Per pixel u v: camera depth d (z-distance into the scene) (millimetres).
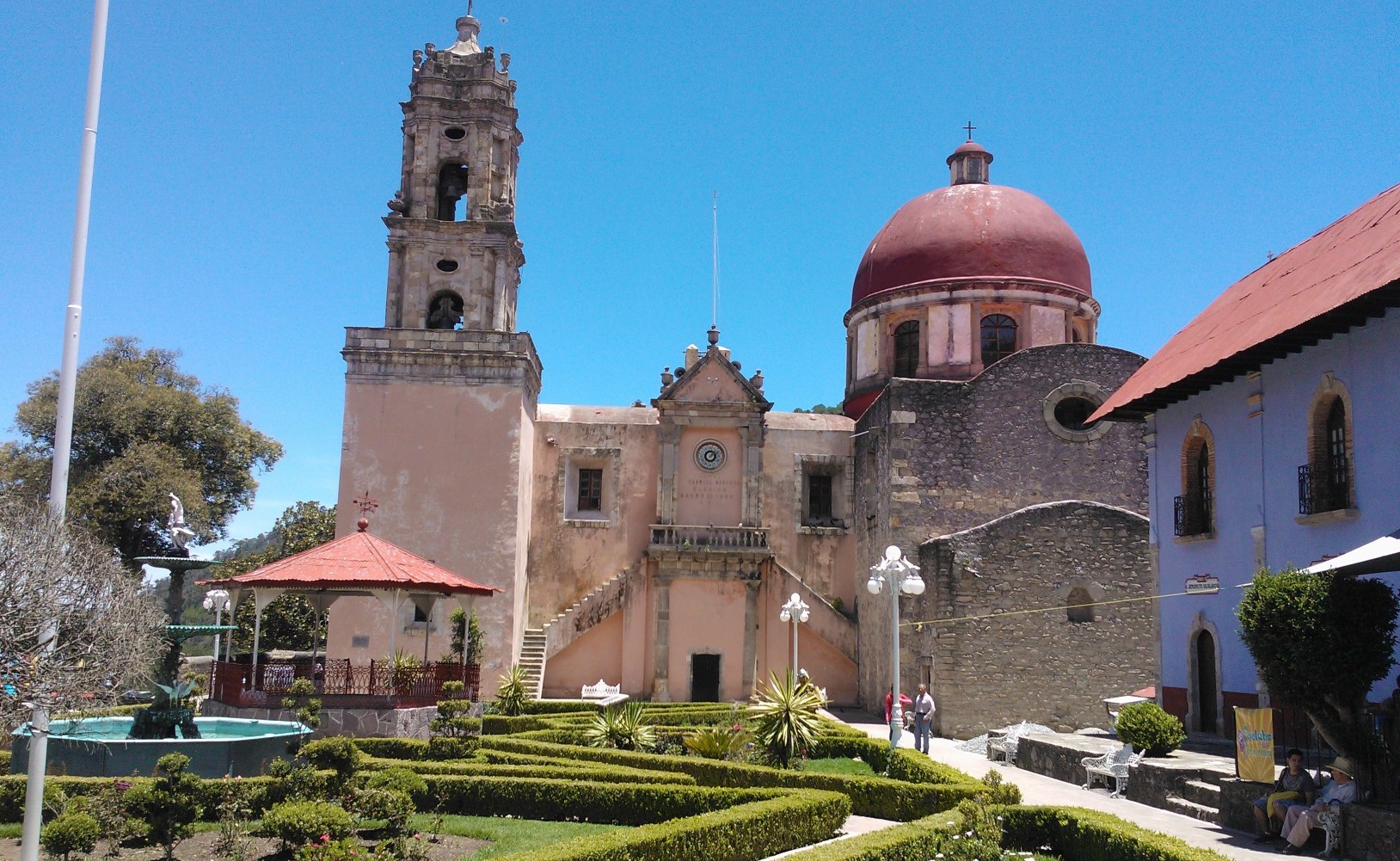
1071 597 30594
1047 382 34406
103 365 46344
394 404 37500
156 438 44156
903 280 40906
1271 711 15492
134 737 19484
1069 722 29703
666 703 36344
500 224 38500
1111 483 33938
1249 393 20438
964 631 30016
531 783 17438
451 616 35219
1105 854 13422
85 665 10445
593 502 41969
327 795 14672
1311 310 16922
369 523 36125
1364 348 17109
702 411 41188
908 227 41938
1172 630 23172
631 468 41500
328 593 26641
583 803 17156
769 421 42469
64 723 20797
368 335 37656
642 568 39500
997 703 29703
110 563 11258
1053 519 30703
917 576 24047
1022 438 34094
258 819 14695
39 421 43000
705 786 17578
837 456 42062
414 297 38250
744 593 39250
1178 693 22750
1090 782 20344
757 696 32531
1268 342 18312
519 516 37531
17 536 10062
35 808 10445
